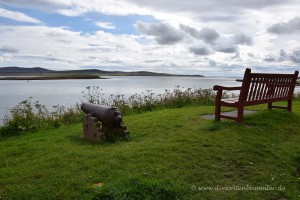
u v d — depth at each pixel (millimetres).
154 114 11398
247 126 8719
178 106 14602
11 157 7027
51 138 8719
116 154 6562
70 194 4879
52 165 6109
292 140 8086
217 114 9398
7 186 5258
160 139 7793
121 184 4977
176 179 5453
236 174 5828
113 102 14078
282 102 15305
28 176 5617
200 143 7242
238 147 6984
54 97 32500
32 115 11305
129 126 9414
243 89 8617
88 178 5422
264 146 7211
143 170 5734
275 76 9641
